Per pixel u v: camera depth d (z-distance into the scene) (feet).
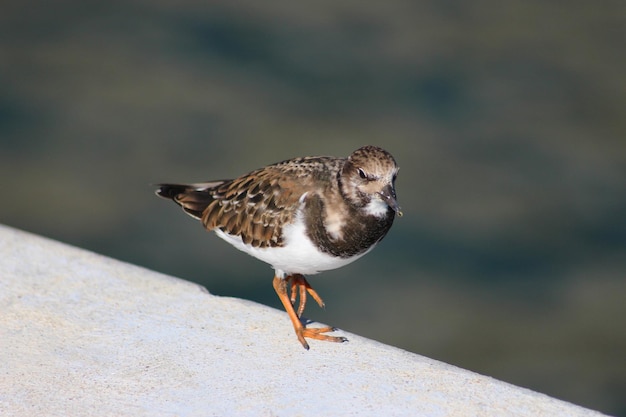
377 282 46.55
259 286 45.75
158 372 20.31
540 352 43.42
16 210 49.21
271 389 19.70
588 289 45.83
